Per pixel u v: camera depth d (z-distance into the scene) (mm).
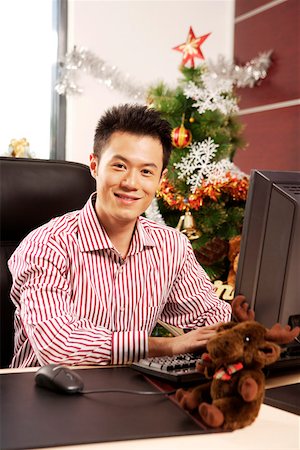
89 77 3305
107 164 1267
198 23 3578
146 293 1382
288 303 1028
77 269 1304
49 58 3357
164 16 3488
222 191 2098
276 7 3348
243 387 782
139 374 1060
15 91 3307
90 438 743
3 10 3266
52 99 3373
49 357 1130
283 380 1080
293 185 1031
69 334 1147
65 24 3348
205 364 849
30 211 1515
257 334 807
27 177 1519
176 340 1152
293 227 1010
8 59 3287
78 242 1309
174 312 1491
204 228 2094
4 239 1499
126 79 3322
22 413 826
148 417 826
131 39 3422
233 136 2260
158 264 1406
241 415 795
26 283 1235
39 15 3326
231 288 2018
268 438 783
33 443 722
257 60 3393
